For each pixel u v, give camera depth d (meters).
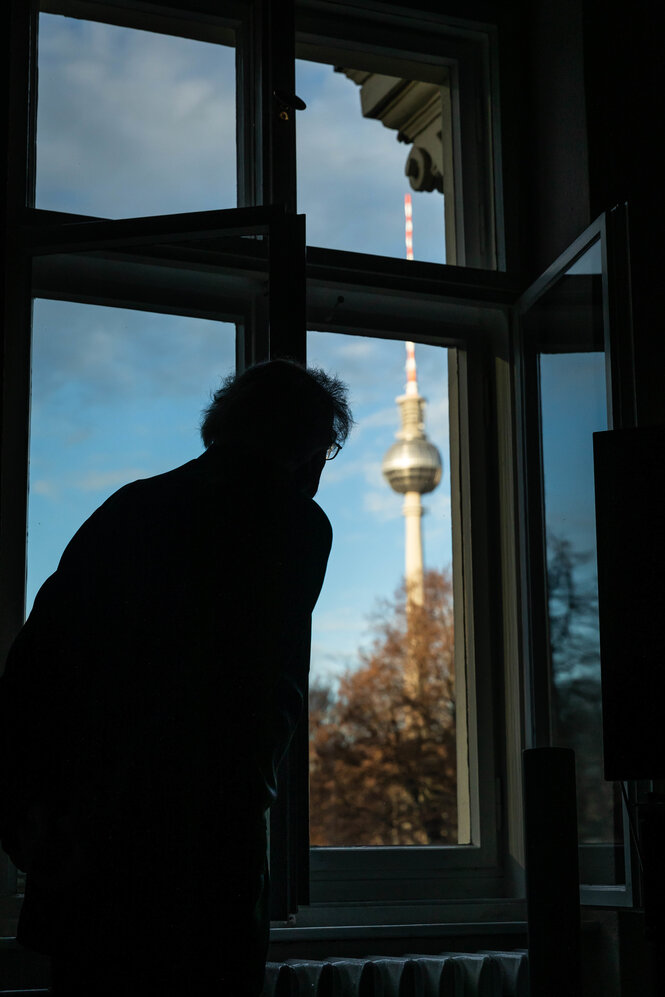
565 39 2.40
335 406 1.41
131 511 1.18
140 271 2.14
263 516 1.22
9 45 2.14
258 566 1.19
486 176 2.59
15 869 1.82
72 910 1.07
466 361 2.55
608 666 1.62
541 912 1.48
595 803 2.15
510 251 2.50
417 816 15.45
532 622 2.34
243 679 1.14
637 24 2.37
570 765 1.52
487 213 2.57
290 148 2.23
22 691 1.10
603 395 2.14
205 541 1.18
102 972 1.05
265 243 2.19
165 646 1.12
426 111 2.78
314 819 15.36
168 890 1.07
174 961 1.06
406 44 2.57
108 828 1.08
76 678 1.11
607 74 2.32
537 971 1.47
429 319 2.52
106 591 1.14
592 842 2.15
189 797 1.09
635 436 1.68
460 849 2.30
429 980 1.84
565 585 2.30
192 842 1.08
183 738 1.11
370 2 2.48
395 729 15.90
